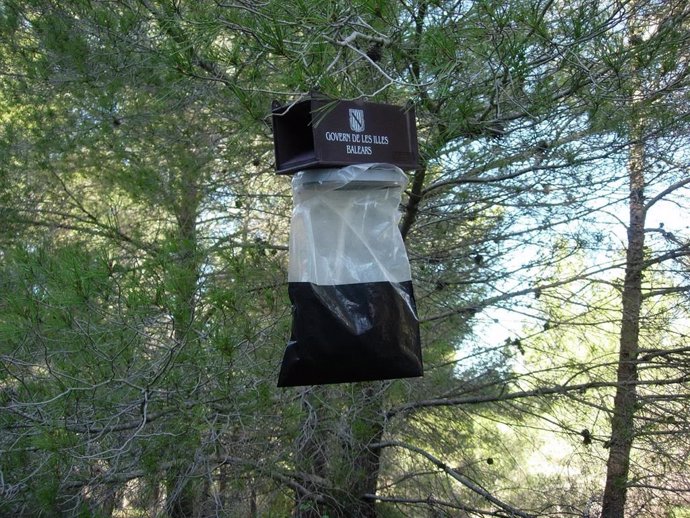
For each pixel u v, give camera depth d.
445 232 5.52
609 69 3.06
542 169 4.07
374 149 2.33
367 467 5.40
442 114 3.24
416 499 5.63
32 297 3.10
